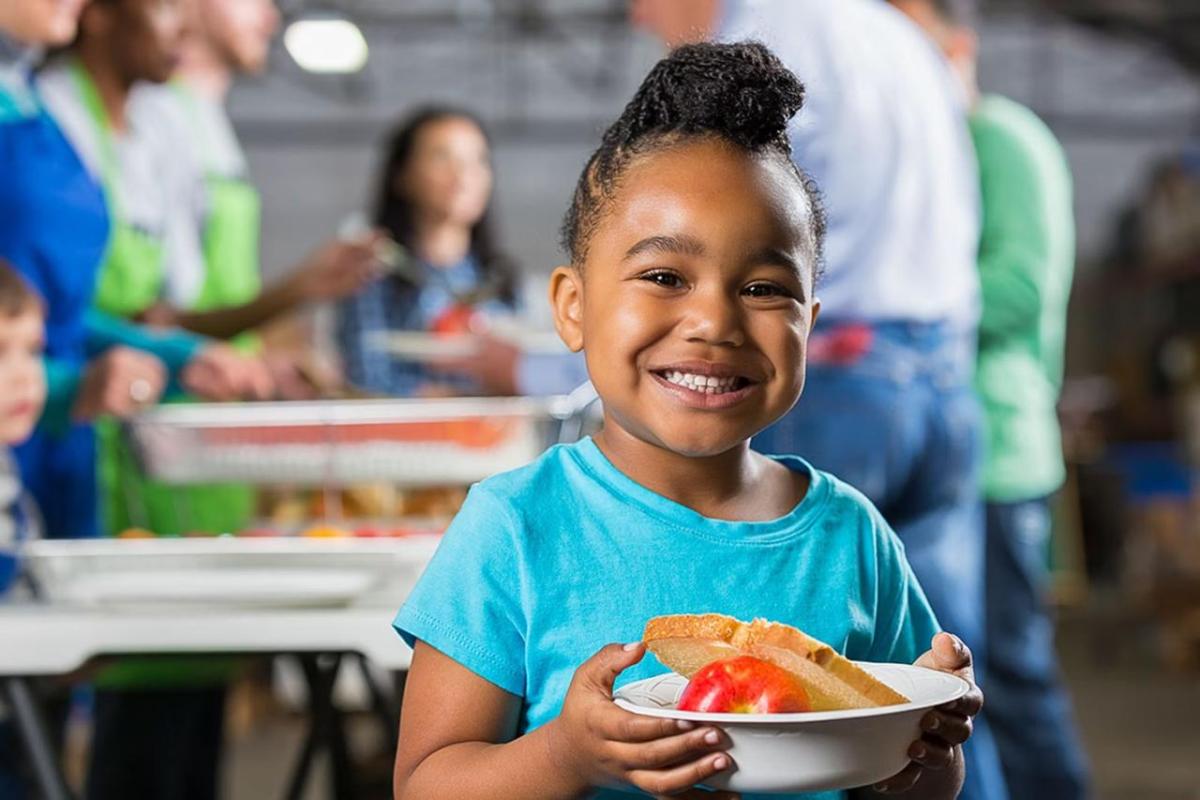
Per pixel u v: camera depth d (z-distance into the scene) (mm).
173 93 3098
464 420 1894
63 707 2209
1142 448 9453
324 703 1735
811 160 2010
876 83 2047
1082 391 10805
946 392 2107
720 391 927
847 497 1035
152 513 2322
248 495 2355
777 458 1067
